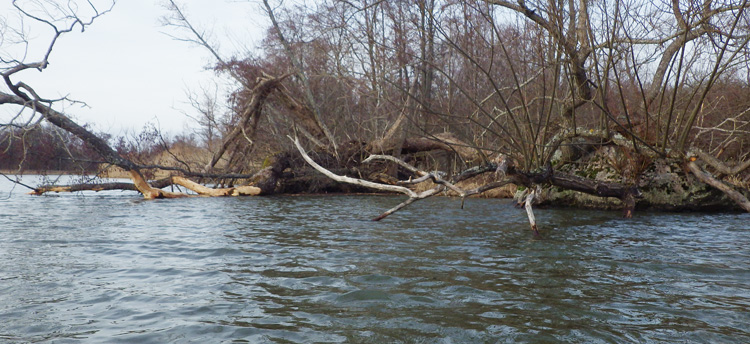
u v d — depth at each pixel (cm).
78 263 638
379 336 377
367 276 566
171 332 385
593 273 585
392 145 1988
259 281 543
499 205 1525
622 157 1272
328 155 2086
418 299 474
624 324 404
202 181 2330
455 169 2212
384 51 1977
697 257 684
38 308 445
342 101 2291
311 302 465
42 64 1527
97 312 434
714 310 442
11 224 1020
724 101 1534
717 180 1044
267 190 1950
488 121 1878
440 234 899
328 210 1380
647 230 956
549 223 1064
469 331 388
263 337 374
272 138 2209
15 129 1608
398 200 1769
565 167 1439
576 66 1108
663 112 1288
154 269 603
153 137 2058
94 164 2100
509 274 578
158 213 1261
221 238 847
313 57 2188
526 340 369
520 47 1413
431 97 2416
